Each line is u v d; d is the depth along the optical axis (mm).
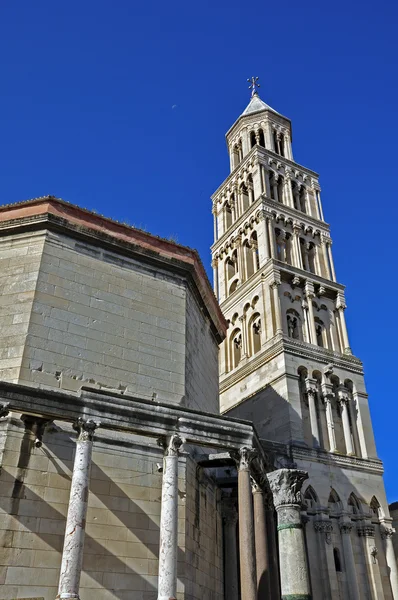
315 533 37281
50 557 18750
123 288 26000
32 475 19672
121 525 20625
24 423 20328
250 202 59531
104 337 24156
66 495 19984
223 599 27391
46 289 23625
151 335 25703
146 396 24016
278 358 44594
